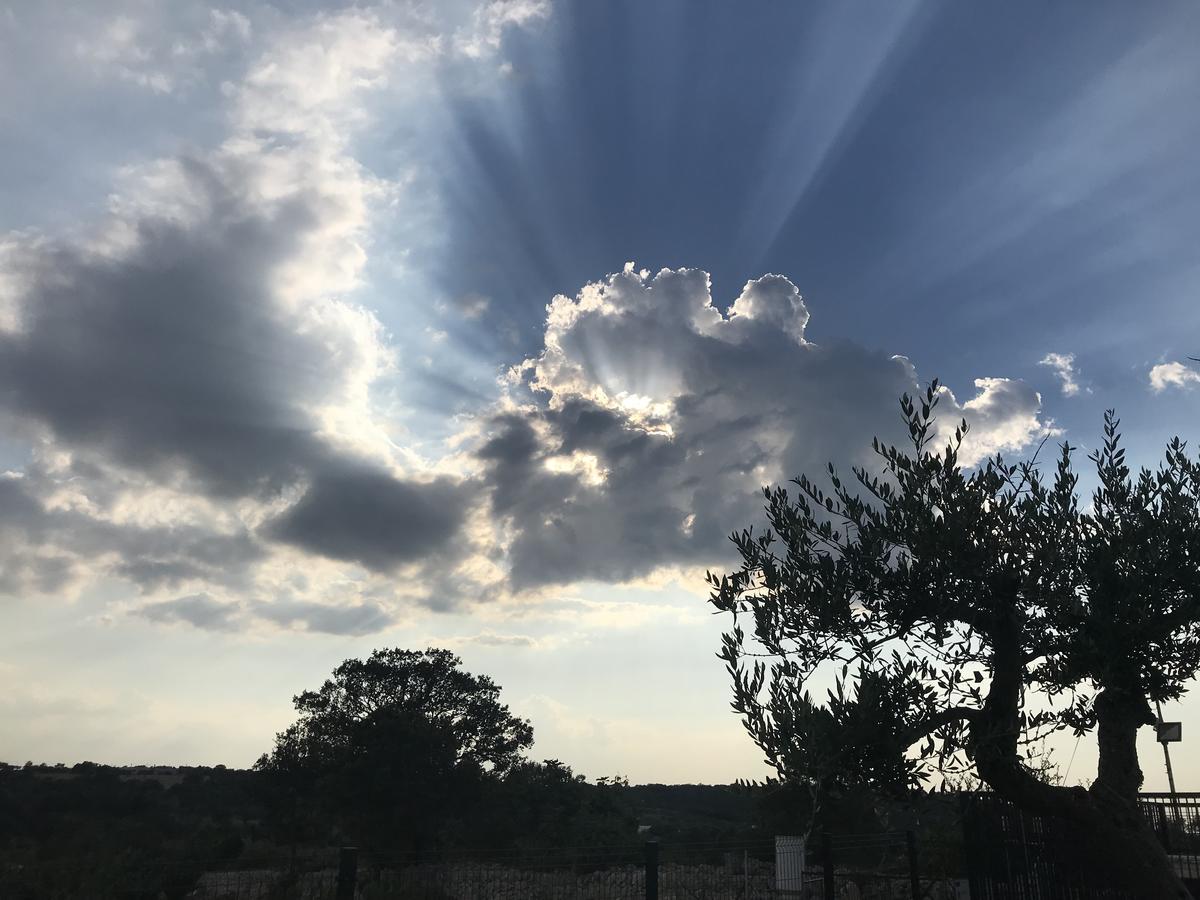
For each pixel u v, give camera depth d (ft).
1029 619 29.66
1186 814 39.50
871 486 31.40
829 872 46.37
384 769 142.20
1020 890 38.78
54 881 48.62
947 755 27.91
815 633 30.37
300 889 56.90
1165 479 30.27
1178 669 29.63
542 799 171.32
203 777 270.46
